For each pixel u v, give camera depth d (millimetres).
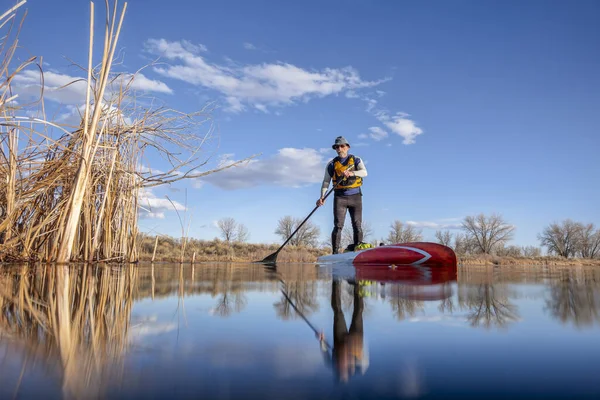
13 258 3367
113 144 4148
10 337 592
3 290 1302
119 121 4148
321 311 950
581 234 51312
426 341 614
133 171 4359
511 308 1004
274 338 623
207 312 909
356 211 6227
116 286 1554
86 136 3230
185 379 401
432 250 4211
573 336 658
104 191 4086
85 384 374
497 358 513
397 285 1742
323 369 452
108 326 704
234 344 574
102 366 442
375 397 356
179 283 1757
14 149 3250
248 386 383
